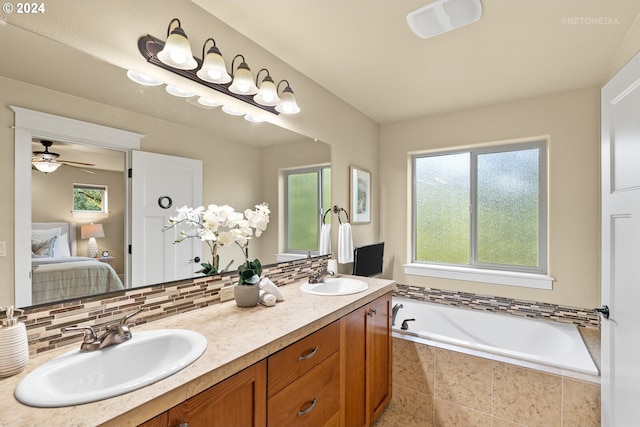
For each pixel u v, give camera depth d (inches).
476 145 107.8
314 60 75.8
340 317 57.8
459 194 114.6
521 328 93.4
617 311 52.5
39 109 39.2
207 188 60.5
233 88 58.7
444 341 78.5
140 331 44.6
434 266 115.6
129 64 47.3
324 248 93.0
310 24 61.6
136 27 47.8
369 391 68.4
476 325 100.6
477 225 110.7
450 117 111.3
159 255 51.9
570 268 90.7
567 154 91.3
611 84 54.3
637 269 46.4
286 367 44.6
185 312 54.6
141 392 29.0
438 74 82.5
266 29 63.4
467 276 106.9
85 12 42.5
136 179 49.4
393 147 123.3
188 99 57.1
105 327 43.8
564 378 63.8
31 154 38.6
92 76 43.9
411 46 69.1
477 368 72.6
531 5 54.7
